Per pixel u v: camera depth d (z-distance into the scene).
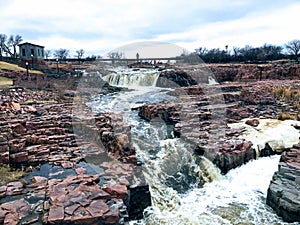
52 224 4.49
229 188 7.74
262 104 15.50
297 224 6.01
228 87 18.61
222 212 6.55
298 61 31.02
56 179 6.04
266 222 6.17
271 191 6.69
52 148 7.87
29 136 8.30
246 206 6.82
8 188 5.67
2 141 7.63
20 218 4.66
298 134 10.70
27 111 11.27
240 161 8.83
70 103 13.41
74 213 4.71
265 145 9.76
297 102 15.69
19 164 6.96
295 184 6.50
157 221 6.04
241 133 10.52
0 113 10.76
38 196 5.37
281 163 7.30
